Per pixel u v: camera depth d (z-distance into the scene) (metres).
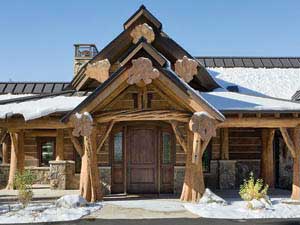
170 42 18.20
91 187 14.68
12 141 18.58
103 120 14.65
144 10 18.06
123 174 17.08
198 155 14.37
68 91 18.84
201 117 14.03
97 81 18.19
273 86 21.36
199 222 11.51
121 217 12.10
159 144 17.14
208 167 18.88
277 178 20.06
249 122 15.56
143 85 14.48
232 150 19.69
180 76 16.50
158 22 18.16
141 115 14.49
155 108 14.68
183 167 17.05
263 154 19.09
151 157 17.14
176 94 14.30
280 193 17.27
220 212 12.75
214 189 18.47
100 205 13.93
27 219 11.80
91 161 14.63
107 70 17.39
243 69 23.62
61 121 14.30
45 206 13.79
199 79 18.98
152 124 17.14
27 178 13.81
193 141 14.61
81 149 14.99
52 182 18.64
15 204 14.28
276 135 20.23
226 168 18.61
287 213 12.72
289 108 15.23
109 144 17.14
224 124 15.55
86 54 24.05
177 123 14.85
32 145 21.70
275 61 25.02
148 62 14.03
